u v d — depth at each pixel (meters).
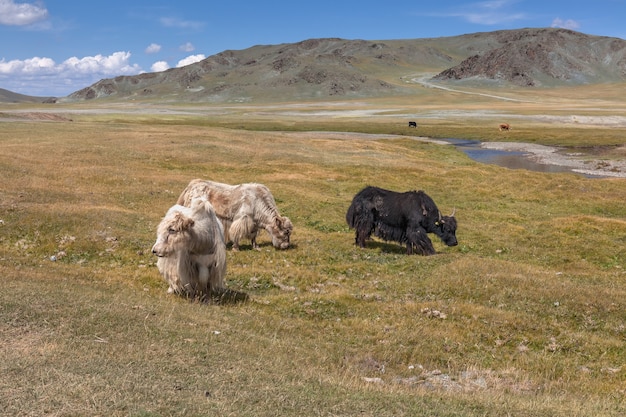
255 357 8.94
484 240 22.59
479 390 9.23
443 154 58.16
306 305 13.50
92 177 28.06
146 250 17.41
